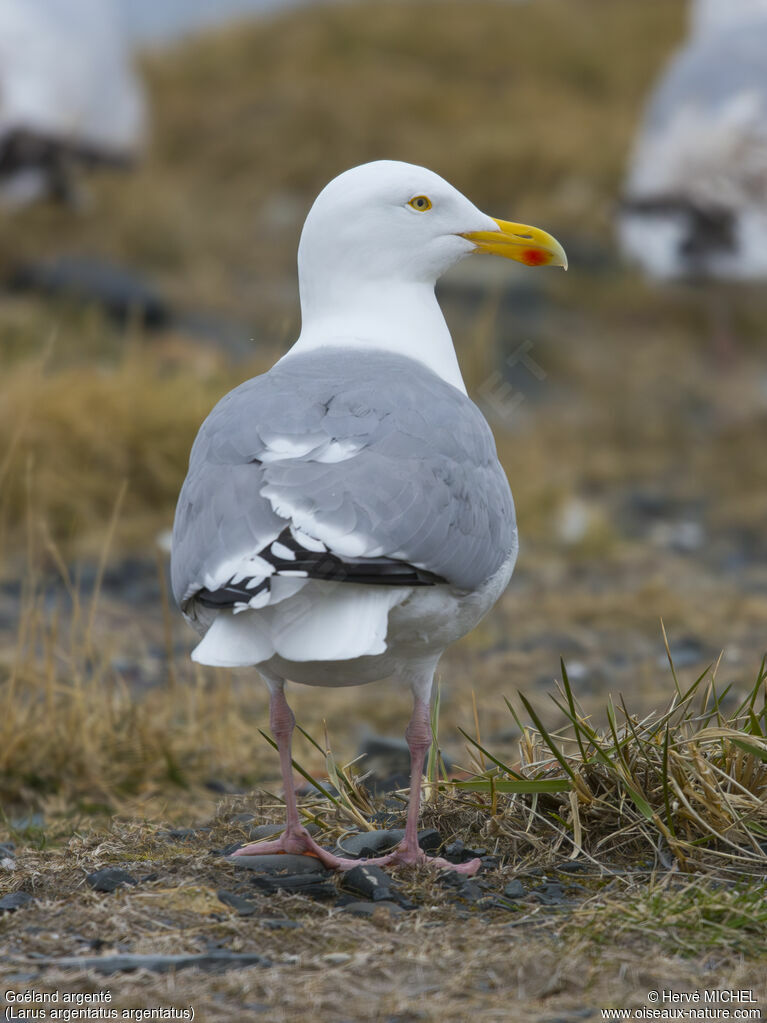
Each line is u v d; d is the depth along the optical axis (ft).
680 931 17.61
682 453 63.21
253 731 30.55
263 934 17.62
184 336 65.77
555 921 18.03
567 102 102.63
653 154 68.69
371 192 22.06
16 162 71.41
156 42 114.32
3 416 47.47
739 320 80.12
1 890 19.53
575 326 77.87
